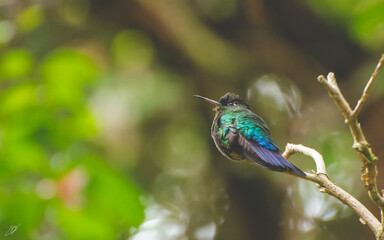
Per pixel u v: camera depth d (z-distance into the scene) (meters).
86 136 6.39
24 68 6.51
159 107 10.49
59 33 11.71
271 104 12.27
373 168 3.41
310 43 12.62
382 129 11.15
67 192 5.38
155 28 12.12
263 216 12.20
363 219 3.71
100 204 5.43
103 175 5.41
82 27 11.99
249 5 12.37
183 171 12.10
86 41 11.80
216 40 12.22
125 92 10.44
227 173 12.15
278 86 12.42
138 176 10.66
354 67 12.42
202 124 11.88
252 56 12.50
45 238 5.49
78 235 5.40
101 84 10.33
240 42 12.63
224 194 12.33
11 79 6.72
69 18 12.04
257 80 12.38
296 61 12.45
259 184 12.16
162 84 10.98
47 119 6.10
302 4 12.17
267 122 12.12
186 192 12.22
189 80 12.06
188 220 12.11
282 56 12.41
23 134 5.87
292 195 12.03
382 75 11.05
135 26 12.23
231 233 12.11
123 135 9.83
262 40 12.51
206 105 11.87
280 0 12.27
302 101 12.37
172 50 12.12
